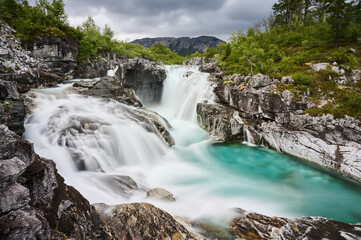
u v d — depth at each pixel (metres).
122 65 31.70
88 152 13.38
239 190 13.37
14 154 5.43
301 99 19.83
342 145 16.17
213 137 22.41
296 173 16.11
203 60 52.59
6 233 4.19
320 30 44.47
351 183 14.47
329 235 7.00
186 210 10.38
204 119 25.23
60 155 12.23
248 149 20.47
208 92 28.06
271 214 11.07
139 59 30.48
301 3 57.69
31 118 15.84
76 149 13.25
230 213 10.21
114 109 20.81
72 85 27.81
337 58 28.11
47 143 13.24
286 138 18.91
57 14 37.56
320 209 11.82
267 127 20.83
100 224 7.05
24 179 5.47
